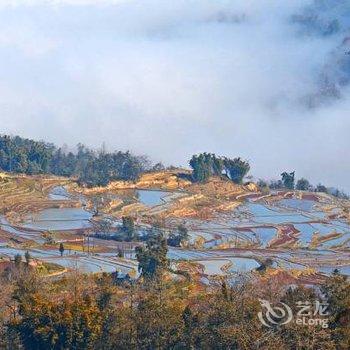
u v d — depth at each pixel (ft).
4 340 410.93
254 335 366.02
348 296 377.09
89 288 496.23
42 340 408.46
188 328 396.78
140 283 567.59
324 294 392.47
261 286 438.40
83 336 404.98
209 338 384.68
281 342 360.48
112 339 405.59
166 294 482.69
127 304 460.55
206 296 480.23
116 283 622.95
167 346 398.21
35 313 410.11
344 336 359.46
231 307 388.78
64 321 405.39
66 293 493.77
